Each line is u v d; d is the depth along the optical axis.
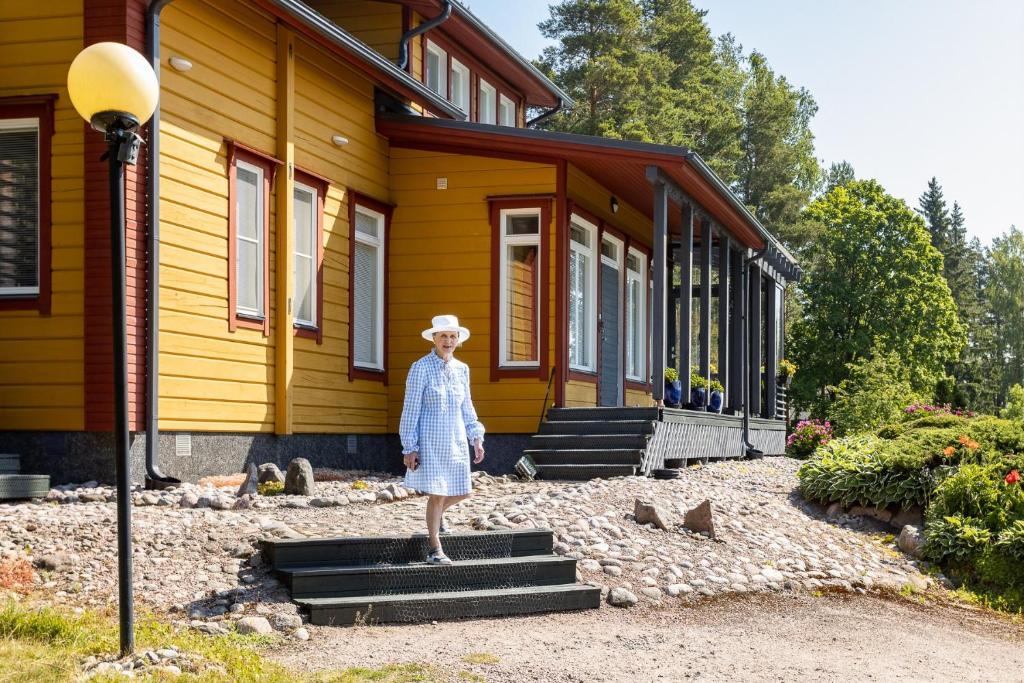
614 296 18.17
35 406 10.54
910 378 40.41
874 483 12.88
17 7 10.80
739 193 49.56
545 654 6.61
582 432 14.27
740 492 13.21
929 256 41.06
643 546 9.45
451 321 8.04
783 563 10.01
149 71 6.23
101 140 10.48
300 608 7.18
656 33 44.84
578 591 8.02
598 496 10.83
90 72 6.03
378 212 15.41
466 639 6.89
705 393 17.14
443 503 8.05
